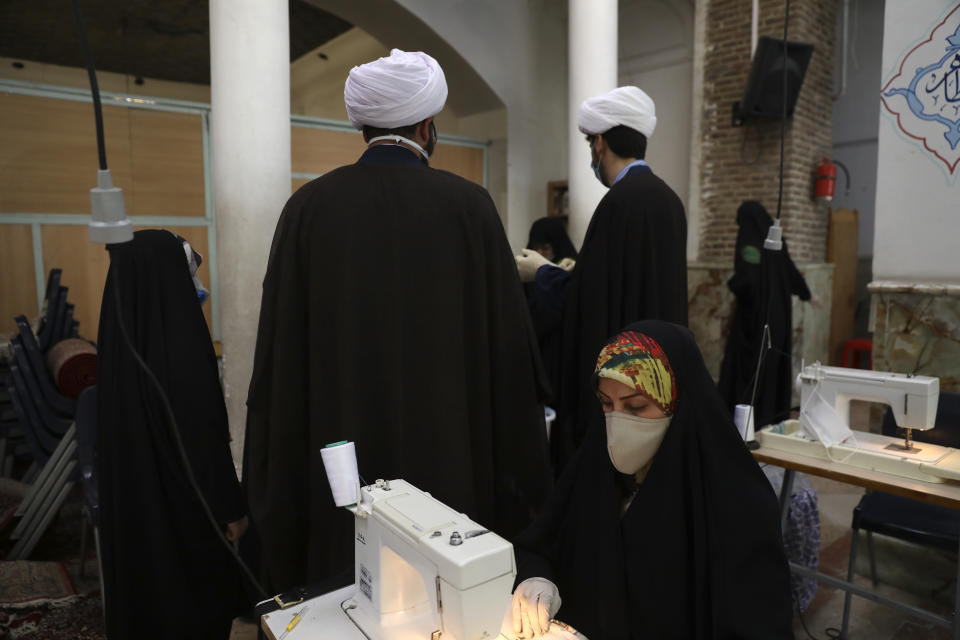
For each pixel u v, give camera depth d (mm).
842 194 6484
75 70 9172
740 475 1169
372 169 1384
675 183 6344
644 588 1191
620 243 2121
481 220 1441
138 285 1718
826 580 2148
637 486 1326
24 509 2818
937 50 3152
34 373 3062
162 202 4566
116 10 6820
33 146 4125
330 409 1361
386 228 1354
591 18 4449
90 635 2221
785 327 4266
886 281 3434
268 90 2865
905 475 1951
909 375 2125
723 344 5672
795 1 5277
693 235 6039
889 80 3318
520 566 1318
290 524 1412
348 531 1338
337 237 1353
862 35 6195
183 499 1762
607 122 2205
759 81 5098
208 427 1769
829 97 5848
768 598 1126
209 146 4719
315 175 5336
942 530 2150
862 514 2277
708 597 1161
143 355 1712
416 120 1394
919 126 3248
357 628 1021
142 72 9383
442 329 1382
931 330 3316
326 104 9164
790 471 2236
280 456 1394
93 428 2322
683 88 6207
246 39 2809
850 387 2170
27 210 4137
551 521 1357
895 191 3363
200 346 1781
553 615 1195
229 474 1814
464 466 1403
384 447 1356
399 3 5410
